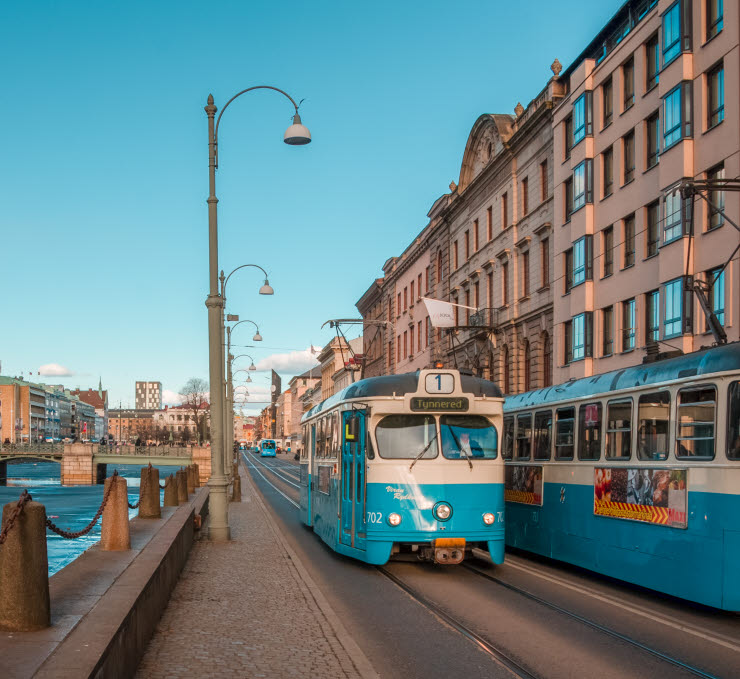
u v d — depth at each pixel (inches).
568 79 1504.7
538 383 1557.6
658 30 1157.1
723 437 401.4
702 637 371.9
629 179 1252.5
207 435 4084.6
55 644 218.1
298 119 753.6
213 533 739.4
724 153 1004.6
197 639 339.0
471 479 565.6
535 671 314.2
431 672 312.7
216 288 766.5
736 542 389.1
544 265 1560.0
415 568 604.1
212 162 767.7
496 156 1744.6
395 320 2819.9
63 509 2283.5
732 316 964.0
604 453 520.4
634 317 1216.8
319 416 799.7
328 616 394.9
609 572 504.7
